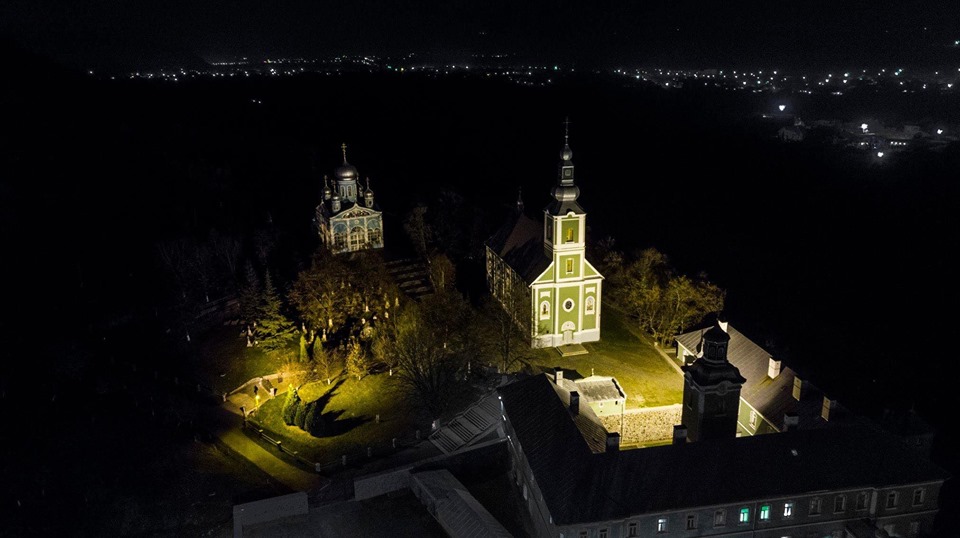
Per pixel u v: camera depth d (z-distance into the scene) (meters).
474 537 64.56
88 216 141.75
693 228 183.75
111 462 79.56
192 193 163.25
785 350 117.69
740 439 64.94
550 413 70.44
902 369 113.31
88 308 111.81
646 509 60.41
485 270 126.94
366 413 85.50
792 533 63.84
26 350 100.06
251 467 77.25
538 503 66.31
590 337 102.75
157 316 109.88
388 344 92.88
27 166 154.50
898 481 63.31
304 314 103.56
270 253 131.12
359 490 72.19
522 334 100.94
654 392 89.62
